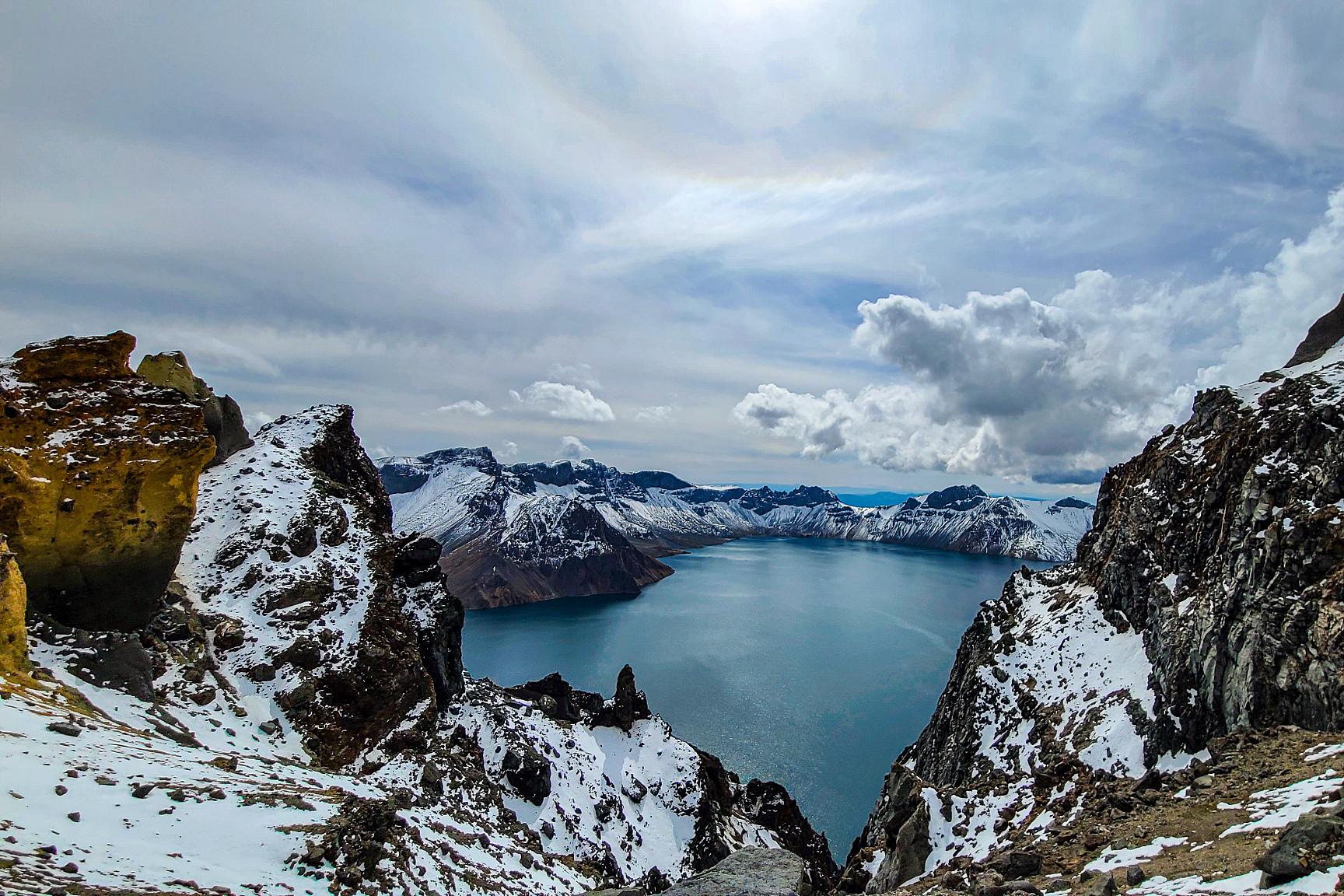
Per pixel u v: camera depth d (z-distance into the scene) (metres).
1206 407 79.69
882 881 52.75
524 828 66.31
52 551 45.94
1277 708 42.69
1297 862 15.24
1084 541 107.62
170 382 76.50
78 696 39.25
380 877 28.39
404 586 86.94
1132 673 65.50
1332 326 83.56
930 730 93.25
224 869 23.23
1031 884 23.97
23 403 47.00
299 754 50.88
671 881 81.19
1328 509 47.69
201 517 69.25
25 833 20.06
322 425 93.25
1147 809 30.70
